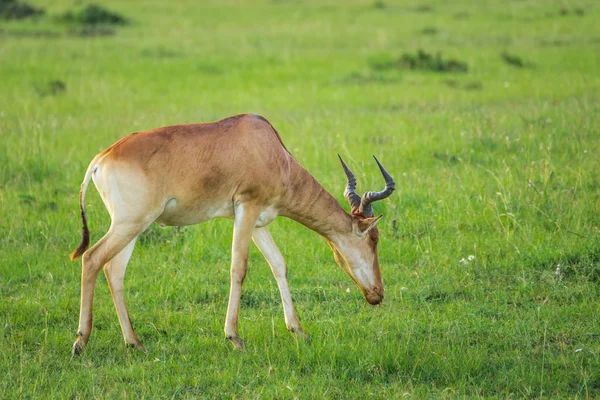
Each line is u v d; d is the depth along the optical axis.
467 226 20.84
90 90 39.50
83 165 26.22
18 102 36.03
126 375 13.57
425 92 38.50
